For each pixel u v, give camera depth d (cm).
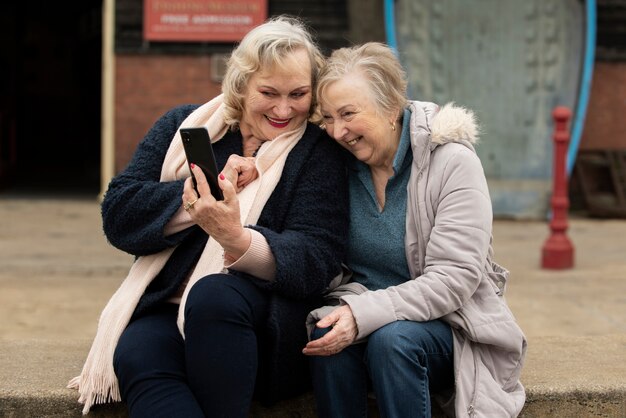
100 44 1515
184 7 951
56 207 981
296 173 258
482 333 244
